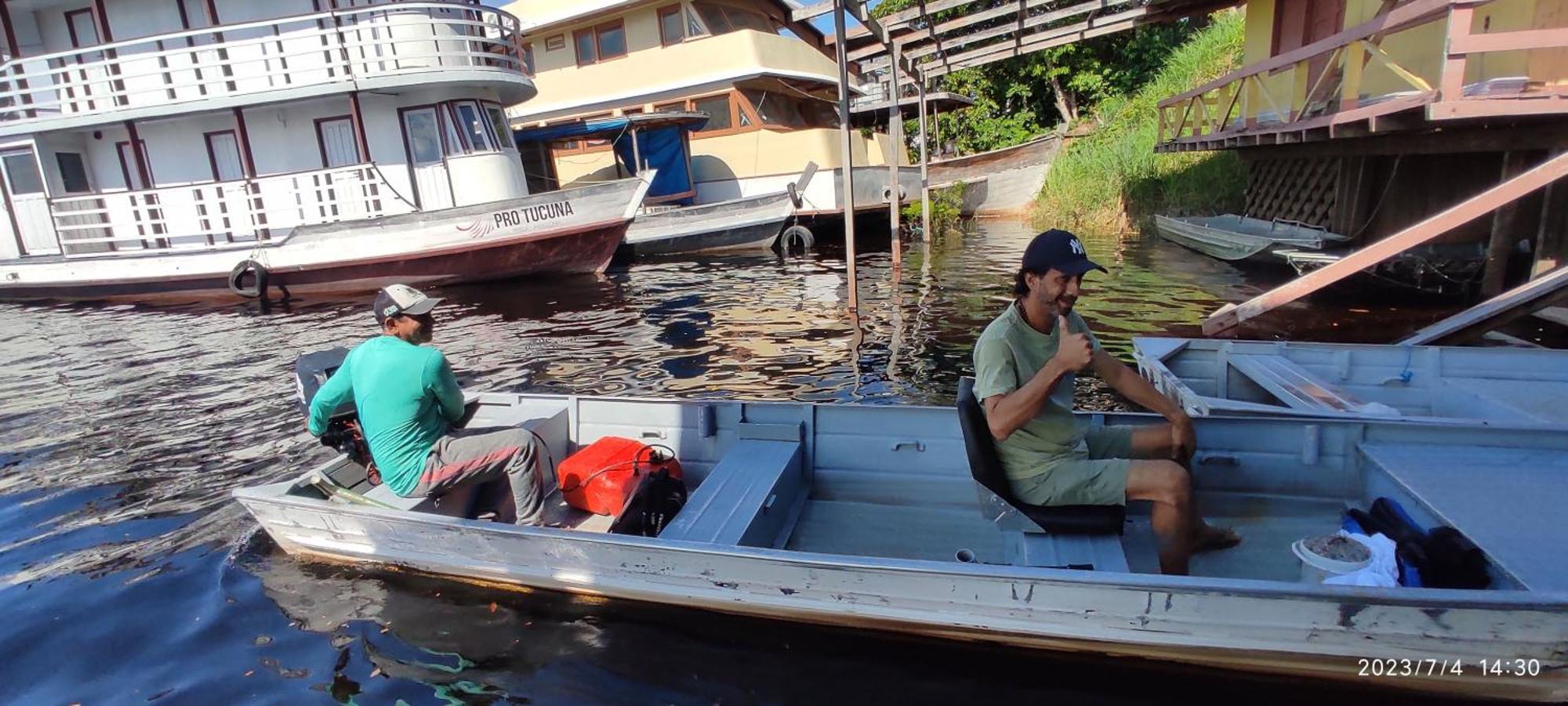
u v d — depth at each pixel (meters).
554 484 4.79
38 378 8.33
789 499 4.24
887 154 20.66
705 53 16.41
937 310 9.52
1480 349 5.11
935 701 2.93
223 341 9.98
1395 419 3.86
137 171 13.97
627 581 3.44
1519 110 6.11
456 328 9.89
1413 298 8.23
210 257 13.13
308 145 13.51
